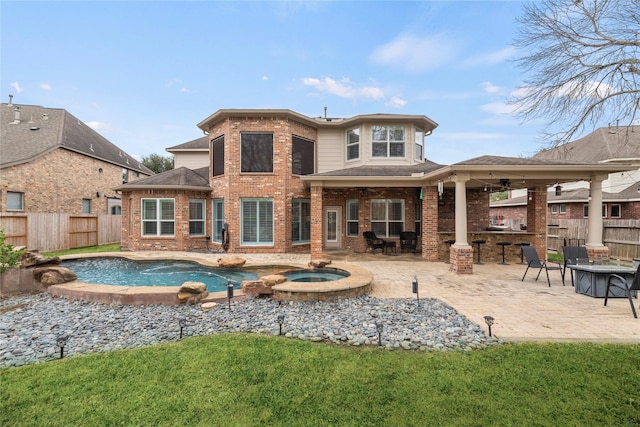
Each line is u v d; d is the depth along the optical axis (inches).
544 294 294.8
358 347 179.3
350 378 143.8
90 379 143.3
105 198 947.3
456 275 385.4
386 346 180.2
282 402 126.6
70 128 899.4
